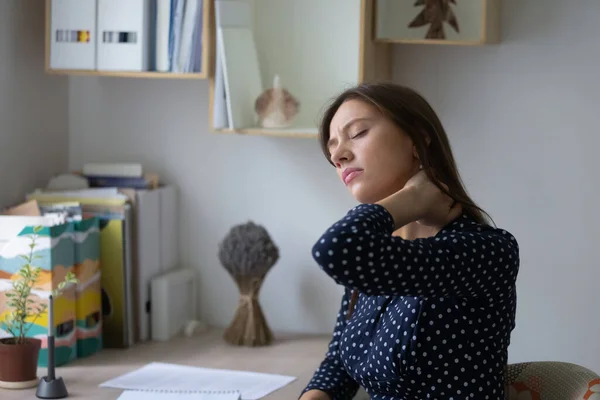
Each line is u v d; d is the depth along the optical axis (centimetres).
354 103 172
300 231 296
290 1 275
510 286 168
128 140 307
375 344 179
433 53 276
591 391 184
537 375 204
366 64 256
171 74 267
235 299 305
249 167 298
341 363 219
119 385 238
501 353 175
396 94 171
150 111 304
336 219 292
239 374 251
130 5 267
